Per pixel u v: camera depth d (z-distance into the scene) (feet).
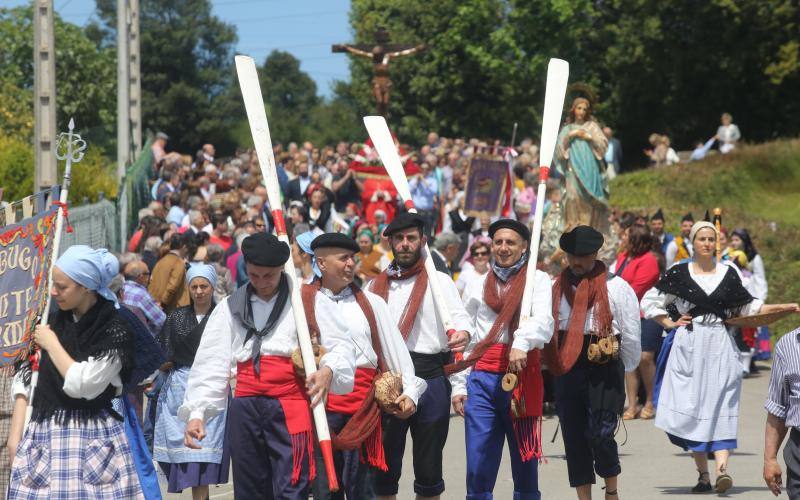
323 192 68.74
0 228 23.35
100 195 59.31
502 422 26.16
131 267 34.01
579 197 54.65
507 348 25.93
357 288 23.36
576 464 27.45
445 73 185.78
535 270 25.54
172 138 284.41
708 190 104.27
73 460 19.66
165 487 33.81
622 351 27.30
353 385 21.70
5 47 134.41
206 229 62.18
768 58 151.94
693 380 31.48
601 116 164.04
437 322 25.68
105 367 19.47
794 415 20.88
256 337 21.02
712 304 31.50
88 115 133.18
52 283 19.65
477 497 26.07
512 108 174.91
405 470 35.83
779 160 108.06
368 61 204.13
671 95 159.53
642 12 157.17
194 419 20.79
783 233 89.15
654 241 44.65
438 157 94.48
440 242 44.29
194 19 300.40
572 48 163.63
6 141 77.51
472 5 177.37
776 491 21.70
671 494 31.50
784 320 68.49
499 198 71.77
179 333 29.07
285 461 20.89
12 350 23.15
